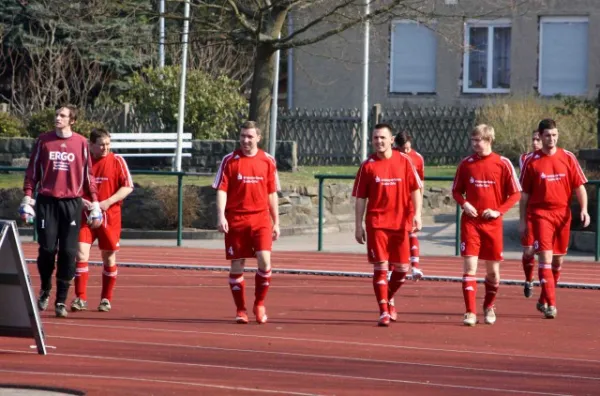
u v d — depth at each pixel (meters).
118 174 28.20
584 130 60.72
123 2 54.91
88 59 76.75
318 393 19.16
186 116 66.06
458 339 25.19
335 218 53.94
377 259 26.83
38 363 21.55
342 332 25.94
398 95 75.88
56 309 27.44
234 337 24.95
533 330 26.77
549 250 28.83
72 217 26.92
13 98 76.25
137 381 19.92
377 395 19.09
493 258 27.25
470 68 74.75
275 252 44.75
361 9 57.88
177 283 35.47
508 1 68.75
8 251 21.81
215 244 47.81
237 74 83.81
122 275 37.50
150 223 51.62
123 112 66.75
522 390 19.77
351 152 68.50
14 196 54.03
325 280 36.56
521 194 29.48
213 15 56.16
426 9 67.00
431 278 36.78
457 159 68.56
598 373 21.47
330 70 76.81
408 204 26.94
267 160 26.83
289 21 72.88
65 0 56.28
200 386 19.56
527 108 64.69
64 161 26.72
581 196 29.23
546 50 73.38
